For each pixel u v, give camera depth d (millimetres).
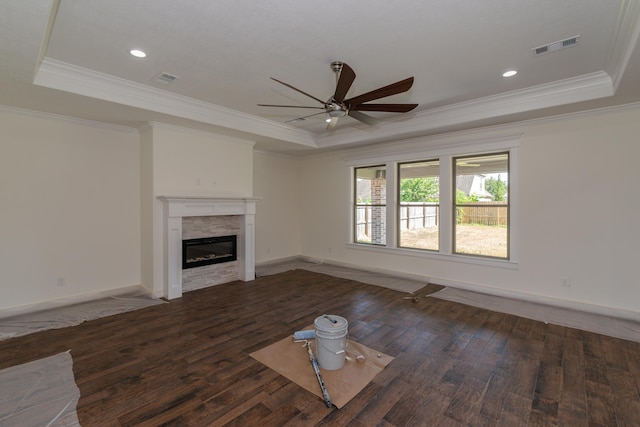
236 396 2193
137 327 3352
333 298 4363
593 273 3785
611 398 2178
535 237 4168
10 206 3635
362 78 3342
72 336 3125
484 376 2451
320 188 6852
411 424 1933
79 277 4145
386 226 5758
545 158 4066
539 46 2674
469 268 4773
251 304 4105
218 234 5105
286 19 2293
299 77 3324
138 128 4559
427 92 3783
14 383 2330
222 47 2699
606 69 3100
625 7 2092
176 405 2096
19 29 2029
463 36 2523
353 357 2727
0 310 3566
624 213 3590
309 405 2105
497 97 3883
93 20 2291
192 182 4691
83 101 3377
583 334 3191
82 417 1977
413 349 2883
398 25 2371
